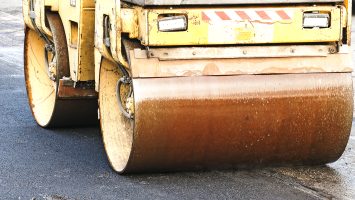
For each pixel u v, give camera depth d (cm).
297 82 690
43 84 969
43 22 866
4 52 1556
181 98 667
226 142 687
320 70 698
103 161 777
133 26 668
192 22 665
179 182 698
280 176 717
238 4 680
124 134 762
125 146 747
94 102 889
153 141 674
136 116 662
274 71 688
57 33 852
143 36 661
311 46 701
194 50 673
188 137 677
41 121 931
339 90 699
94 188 686
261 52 688
